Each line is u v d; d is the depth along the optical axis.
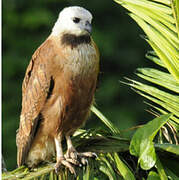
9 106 26.48
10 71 27.62
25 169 9.67
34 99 10.81
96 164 9.41
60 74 10.55
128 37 29.91
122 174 8.92
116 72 28.69
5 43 28.62
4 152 24.55
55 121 10.75
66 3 30.11
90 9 30.55
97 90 11.51
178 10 9.20
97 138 9.91
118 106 27.34
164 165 9.47
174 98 9.84
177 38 9.40
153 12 9.55
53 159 10.97
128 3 9.73
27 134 10.94
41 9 29.41
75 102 10.68
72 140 10.50
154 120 8.88
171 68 9.48
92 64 10.73
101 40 28.91
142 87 10.04
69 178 9.72
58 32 10.84
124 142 9.70
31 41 28.91
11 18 29.02
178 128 9.85
